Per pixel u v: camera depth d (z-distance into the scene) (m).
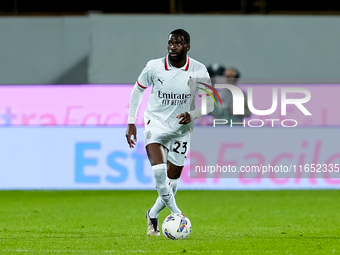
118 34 50.66
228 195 42.66
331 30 50.81
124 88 44.97
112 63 50.59
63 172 44.84
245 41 50.56
